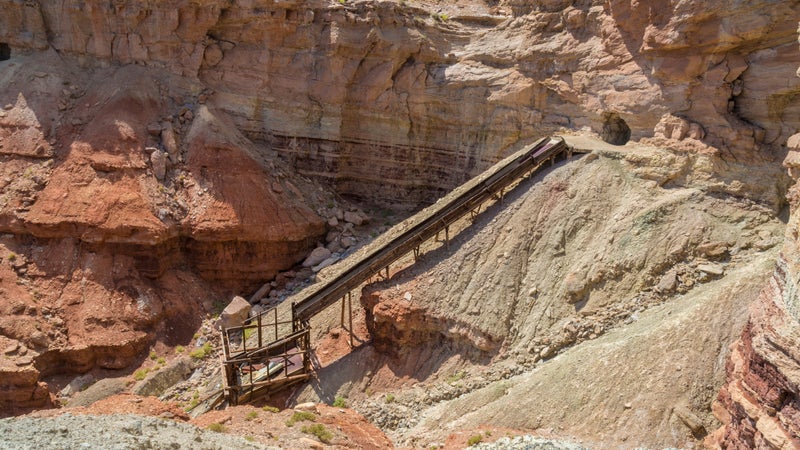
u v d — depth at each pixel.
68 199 40.22
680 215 32.88
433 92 48.28
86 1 44.84
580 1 42.50
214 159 43.84
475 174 47.38
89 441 17.95
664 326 27.92
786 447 19.30
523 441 24.52
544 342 31.08
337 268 41.25
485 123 46.88
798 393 19.28
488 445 24.83
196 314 41.09
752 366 22.08
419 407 30.89
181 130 45.09
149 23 45.81
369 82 48.66
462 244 35.47
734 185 33.06
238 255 43.09
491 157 46.50
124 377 37.66
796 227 21.92
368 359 33.91
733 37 33.22
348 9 47.91
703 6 33.38
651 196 34.28
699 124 34.84
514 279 33.44
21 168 41.59
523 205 35.91
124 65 46.03
